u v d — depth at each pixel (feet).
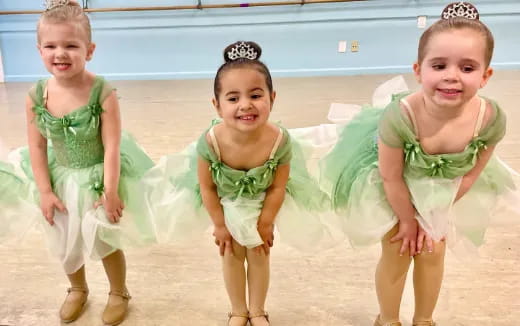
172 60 17.15
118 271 4.52
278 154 3.70
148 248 5.73
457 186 3.55
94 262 5.45
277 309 4.65
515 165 7.57
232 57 3.54
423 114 3.38
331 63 16.88
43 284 5.08
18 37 17.03
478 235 3.89
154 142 9.43
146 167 4.65
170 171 4.26
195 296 4.88
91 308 4.71
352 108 4.36
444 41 3.04
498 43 15.90
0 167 4.31
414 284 4.03
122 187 4.29
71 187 4.10
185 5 16.34
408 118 3.40
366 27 16.35
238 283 4.25
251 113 3.40
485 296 4.73
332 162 4.22
